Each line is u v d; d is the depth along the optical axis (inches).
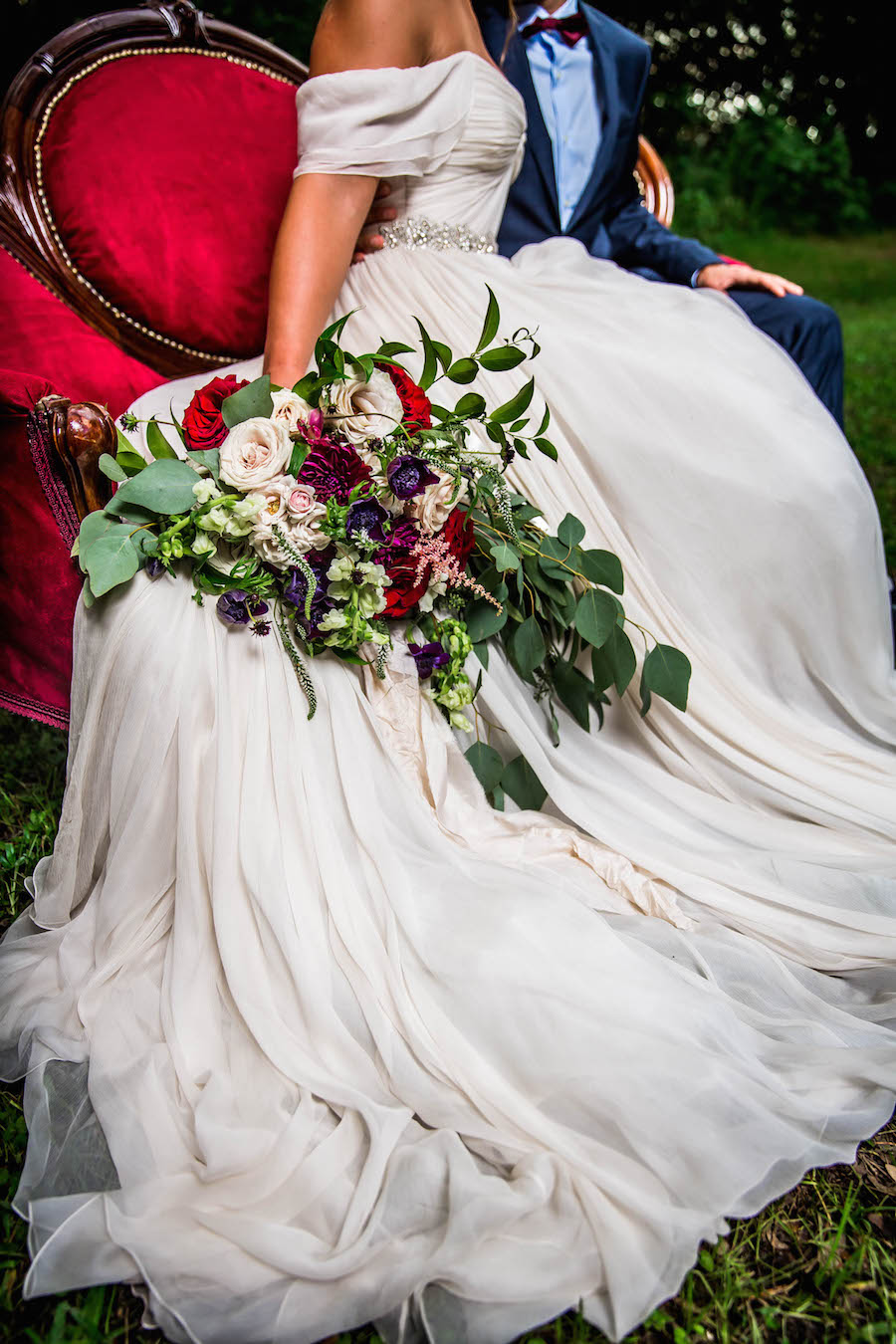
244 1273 49.5
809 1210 55.1
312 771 64.9
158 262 96.9
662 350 82.2
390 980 60.0
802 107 269.9
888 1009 64.6
